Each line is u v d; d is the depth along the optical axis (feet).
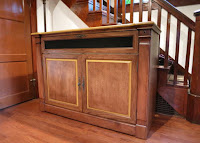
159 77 5.98
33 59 8.07
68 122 5.42
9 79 6.96
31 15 7.79
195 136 4.53
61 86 5.76
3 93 6.75
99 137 4.45
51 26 9.39
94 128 4.99
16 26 7.10
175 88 5.77
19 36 7.27
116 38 4.44
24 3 7.40
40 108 6.48
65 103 5.76
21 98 7.55
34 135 4.56
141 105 4.28
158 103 6.38
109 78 4.69
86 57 5.00
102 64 4.75
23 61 7.57
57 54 5.65
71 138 4.40
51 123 5.34
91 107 5.16
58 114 6.00
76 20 8.59
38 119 5.66
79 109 5.43
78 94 5.37
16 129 4.92
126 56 4.32
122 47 4.38
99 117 5.04
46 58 6.00
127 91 4.45
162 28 8.89
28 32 7.71
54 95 6.02
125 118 4.58
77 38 5.10
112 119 4.82
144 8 8.87
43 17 8.59
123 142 4.20
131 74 4.31
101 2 6.35
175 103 5.86
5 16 6.59
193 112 5.33
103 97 4.88
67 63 5.46
